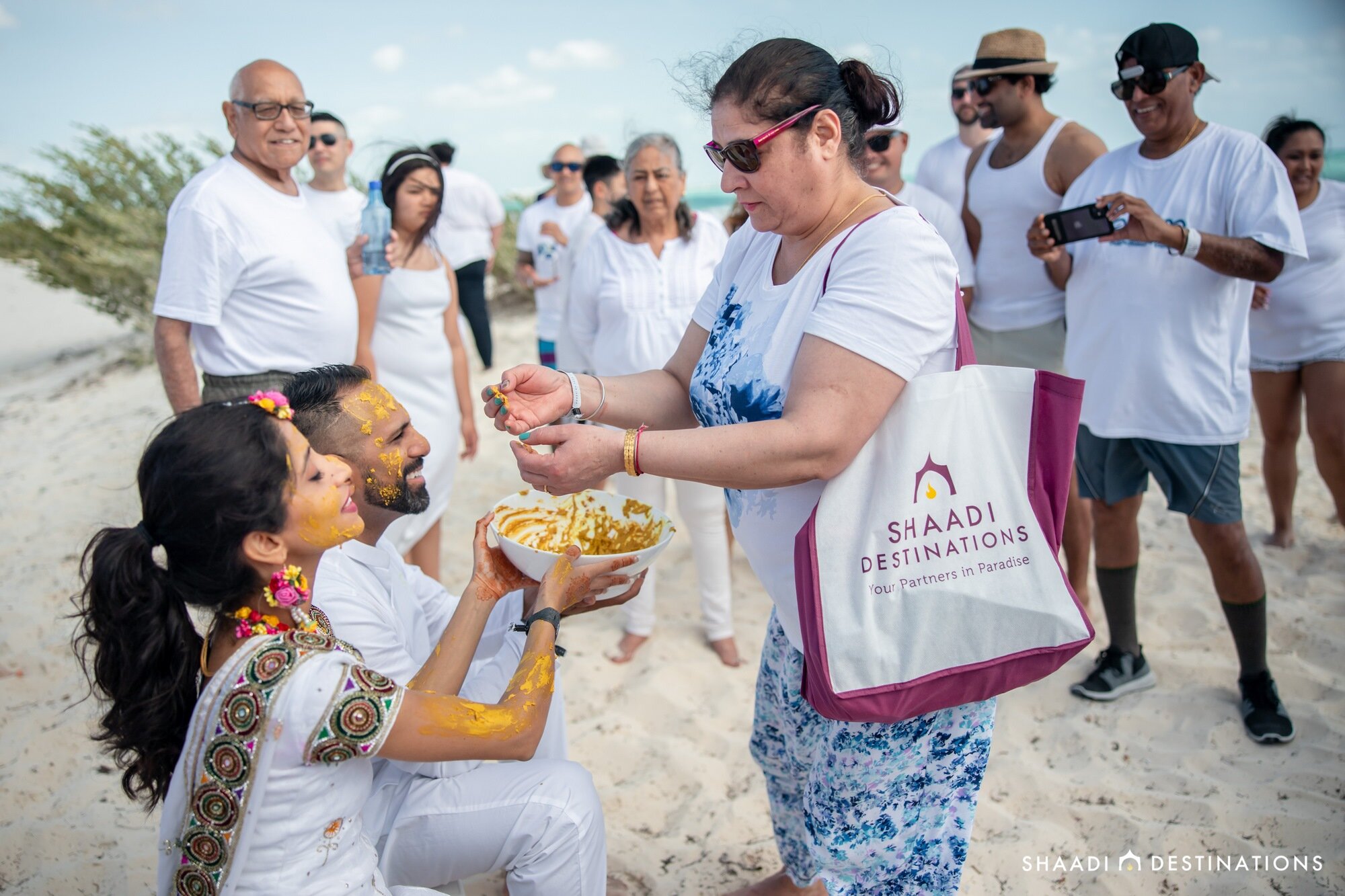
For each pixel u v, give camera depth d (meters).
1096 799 3.08
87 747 3.41
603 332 4.14
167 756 1.83
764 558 2.12
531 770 2.26
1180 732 3.40
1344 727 3.34
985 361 4.32
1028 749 3.37
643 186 3.88
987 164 4.25
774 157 1.85
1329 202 4.13
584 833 2.21
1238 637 3.41
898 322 1.79
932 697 1.90
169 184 10.20
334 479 1.77
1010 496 1.89
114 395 8.73
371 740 1.70
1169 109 3.30
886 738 2.00
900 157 4.12
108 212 9.55
